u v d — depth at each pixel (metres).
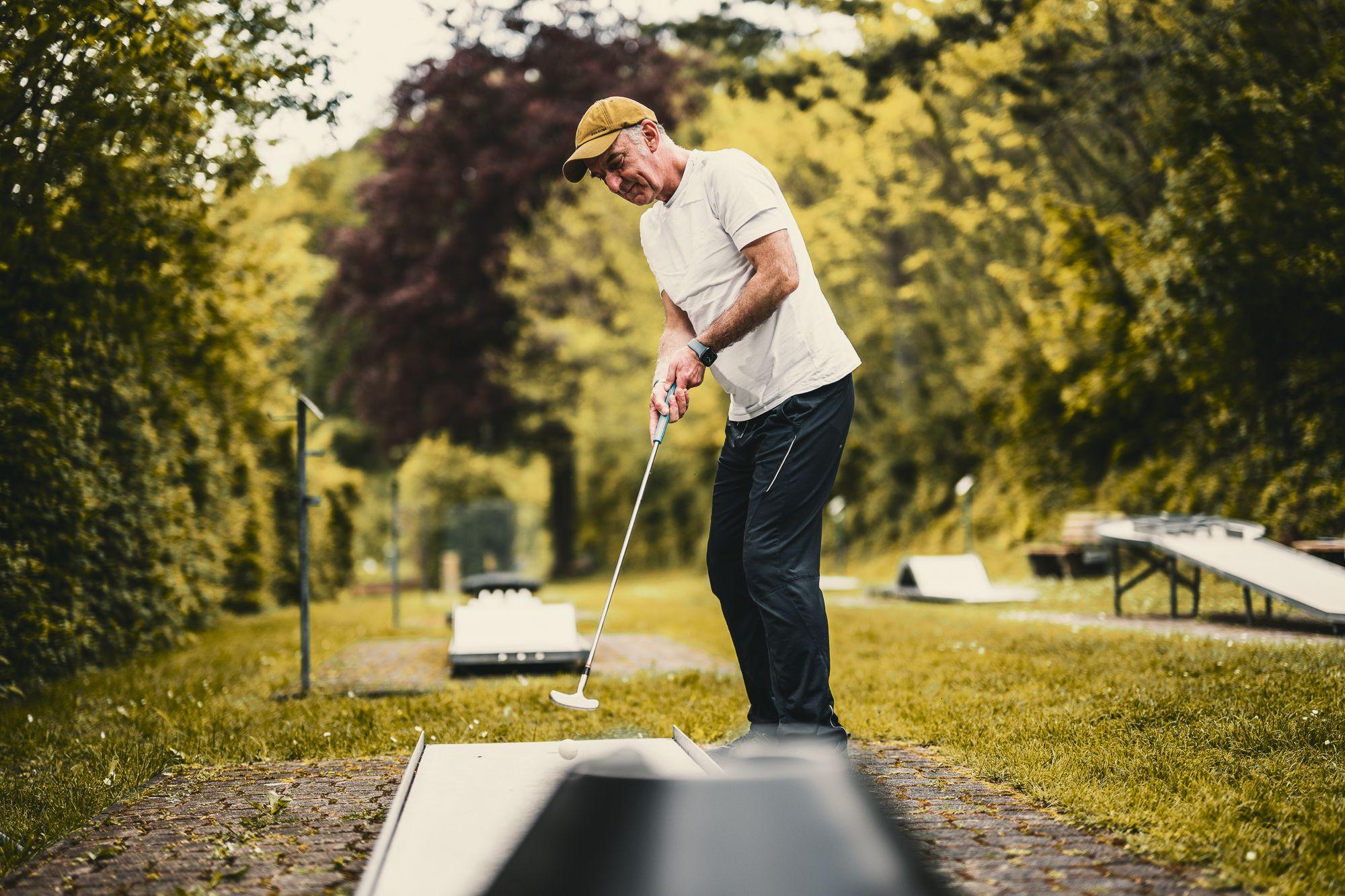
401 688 5.29
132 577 7.41
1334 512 8.39
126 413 7.47
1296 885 2.03
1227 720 3.60
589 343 24.62
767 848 1.53
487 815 2.27
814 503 2.92
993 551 13.75
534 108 17.50
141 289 7.12
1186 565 10.12
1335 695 3.93
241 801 2.94
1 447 5.72
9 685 5.32
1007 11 9.69
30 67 5.23
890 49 10.77
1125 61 9.37
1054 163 11.52
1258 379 9.04
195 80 5.73
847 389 3.00
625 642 7.62
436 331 20.31
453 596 19.44
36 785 3.29
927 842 2.36
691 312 3.15
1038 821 2.55
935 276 14.88
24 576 5.70
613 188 3.11
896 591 10.72
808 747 1.81
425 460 31.28
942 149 13.04
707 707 4.38
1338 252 7.83
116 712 4.75
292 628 10.00
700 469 21.95
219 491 10.09
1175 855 2.23
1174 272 9.08
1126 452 11.64
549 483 31.78
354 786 3.07
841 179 14.95
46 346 6.09
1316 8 7.74
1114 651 5.59
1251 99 8.02
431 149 18.58
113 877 2.25
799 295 2.98
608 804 1.59
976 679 4.89
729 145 15.46
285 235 11.45
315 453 5.50
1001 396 13.09
